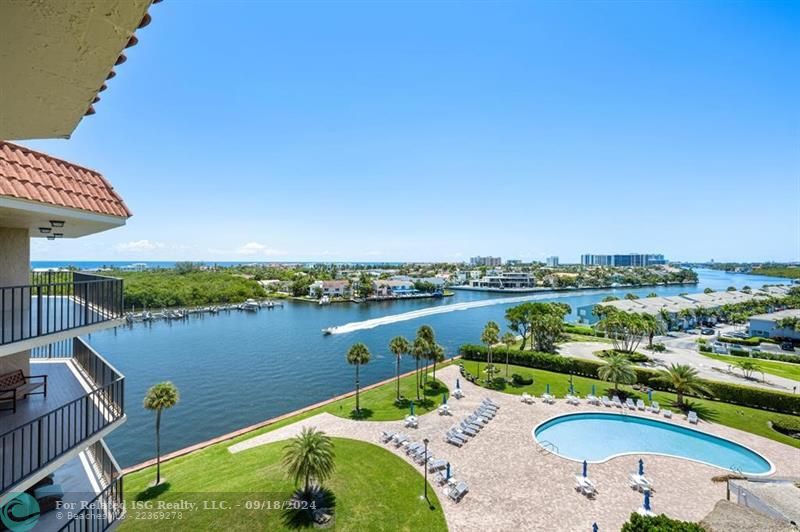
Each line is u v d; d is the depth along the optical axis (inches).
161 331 2829.7
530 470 813.2
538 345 1969.7
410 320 3415.4
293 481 746.8
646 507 662.5
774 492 640.4
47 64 131.4
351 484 745.6
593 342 2267.5
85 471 440.1
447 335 2736.2
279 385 1606.8
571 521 645.3
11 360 422.6
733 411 1166.3
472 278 7662.4
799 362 1834.4
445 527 626.5
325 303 4574.3
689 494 730.2
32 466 296.0
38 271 535.5
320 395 1486.2
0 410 390.6
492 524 635.5
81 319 393.1
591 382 1465.3
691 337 2615.7
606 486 754.8
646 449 970.7
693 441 1010.1
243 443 981.8
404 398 1302.9
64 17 108.3
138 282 3929.6
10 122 182.1
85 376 482.3
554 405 1217.4
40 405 402.3
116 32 118.5
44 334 308.7
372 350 2242.9
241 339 2546.8
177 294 3897.6
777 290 4950.8
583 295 6092.5
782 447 933.2
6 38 115.3
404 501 694.5
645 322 1984.5
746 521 545.6
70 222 365.7
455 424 1069.1
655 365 1736.0
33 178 310.7
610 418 1140.5
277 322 3270.2
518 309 2126.0
